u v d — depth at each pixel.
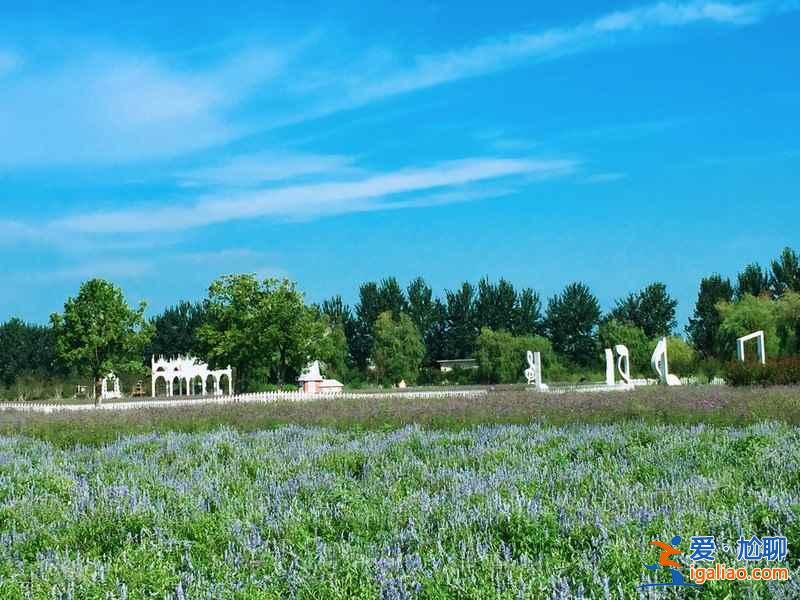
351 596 6.75
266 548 8.24
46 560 8.06
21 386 73.94
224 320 58.69
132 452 17.27
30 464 15.13
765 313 63.31
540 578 6.64
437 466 13.34
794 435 15.40
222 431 20.61
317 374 61.66
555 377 75.12
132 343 54.62
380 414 24.58
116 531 9.50
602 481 10.73
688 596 6.55
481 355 77.56
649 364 72.69
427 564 7.41
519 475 11.38
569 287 91.50
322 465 13.91
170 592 7.12
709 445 14.39
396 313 94.06
